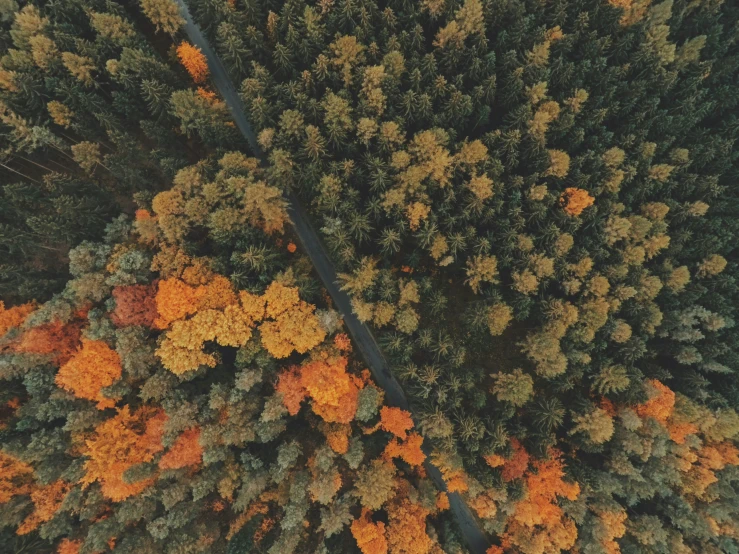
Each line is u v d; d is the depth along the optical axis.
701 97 65.88
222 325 50.91
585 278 60.34
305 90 59.78
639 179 64.69
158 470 52.50
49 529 49.00
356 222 55.81
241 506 51.75
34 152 56.38
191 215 52.88
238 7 62.16
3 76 51.91
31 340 48.16
